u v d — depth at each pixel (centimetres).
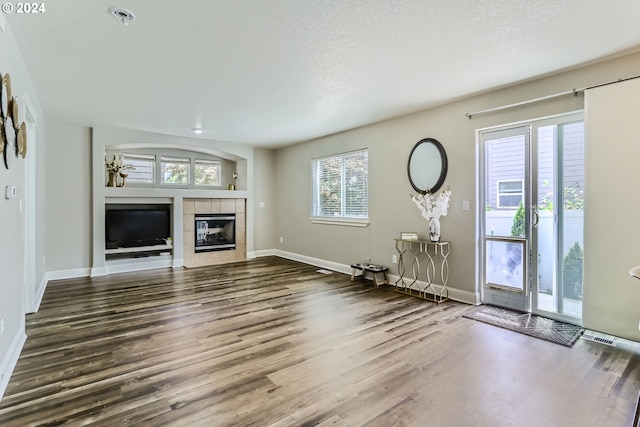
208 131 551
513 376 220
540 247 336
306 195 643
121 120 478
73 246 514
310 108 415
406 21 218
